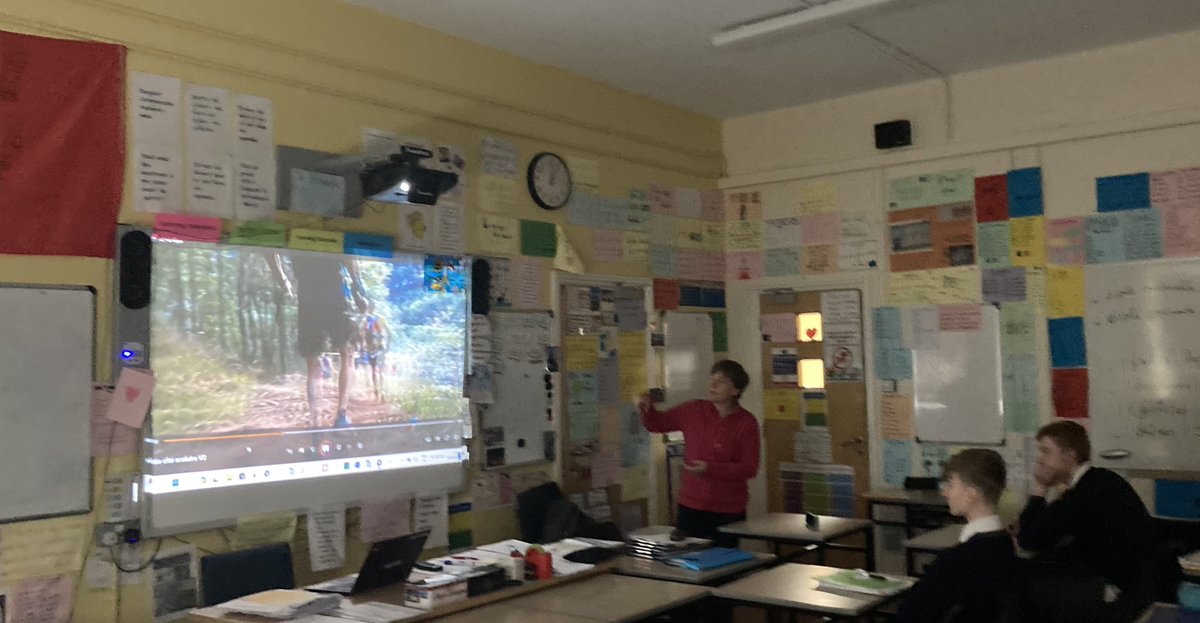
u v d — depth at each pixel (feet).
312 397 12.78
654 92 18.49
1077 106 16.63
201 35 11.85
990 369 17.30
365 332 13.47
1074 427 12.12
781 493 19.83
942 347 17.84
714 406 15.85
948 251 17.84
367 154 12.85
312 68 13.03
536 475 16.06
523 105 16.07
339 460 13.03
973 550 8.91
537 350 16.19
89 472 10.69
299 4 12.91
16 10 10.33
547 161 16.57
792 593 9.93
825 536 13.56
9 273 10.26
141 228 11.19
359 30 13.65
